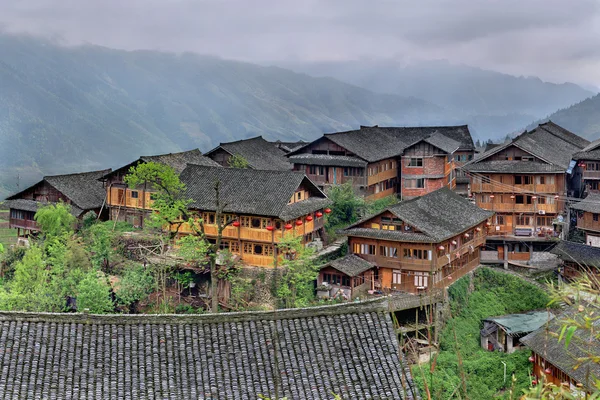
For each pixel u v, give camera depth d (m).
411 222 51.31
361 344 25.42
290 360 24.70
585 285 13.43
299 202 54.59
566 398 12.07
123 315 25.66
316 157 72.62
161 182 54.09
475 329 50.91
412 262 50.94
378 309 26.59
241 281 49.69
